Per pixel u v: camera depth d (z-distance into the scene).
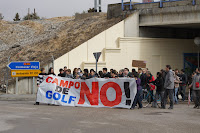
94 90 16.20
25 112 13.51
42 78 17.09
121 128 10.01
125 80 15.65
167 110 14.88
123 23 27.47
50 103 16.62
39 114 12.95
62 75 18.36
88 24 31.83
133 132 9.40
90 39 25.89
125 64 26.89
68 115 12.76
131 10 29.09
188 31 31.09
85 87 16.41
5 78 25.42
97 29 29.22
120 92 15.72
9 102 18.28
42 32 36.28
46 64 24.23
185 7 26.02
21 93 23.30
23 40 34.75
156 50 28.11
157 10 27.42
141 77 16.83
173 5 26.61
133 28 27.94
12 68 22.72
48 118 11.90
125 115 12.97
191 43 29.80
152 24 27.72
